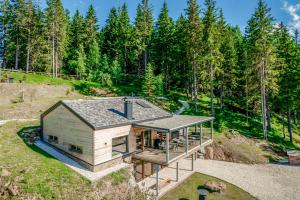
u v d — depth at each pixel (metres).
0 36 56.97
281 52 41.06
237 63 48.75
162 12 59.75
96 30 68.88
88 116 19.66
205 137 29.42
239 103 49.84
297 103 38.31
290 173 26.23
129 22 69.62
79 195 16.02
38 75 51.19
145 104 27.95
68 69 63.91
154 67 59.59
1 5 54.59
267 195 20.86
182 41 46.88
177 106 44.50
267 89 39.03
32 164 18.19
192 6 41.31
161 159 20.34
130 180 19.12
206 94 54.41
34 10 53.72
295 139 40.69
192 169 25.80
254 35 37.62
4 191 15.77
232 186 22.50
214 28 40.41
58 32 56.06
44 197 15.27
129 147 21.88
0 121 27.09
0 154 19.16
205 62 40.97
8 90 38.72
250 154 30.84
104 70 59.09
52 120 22.33
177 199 19.45
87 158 19.03
